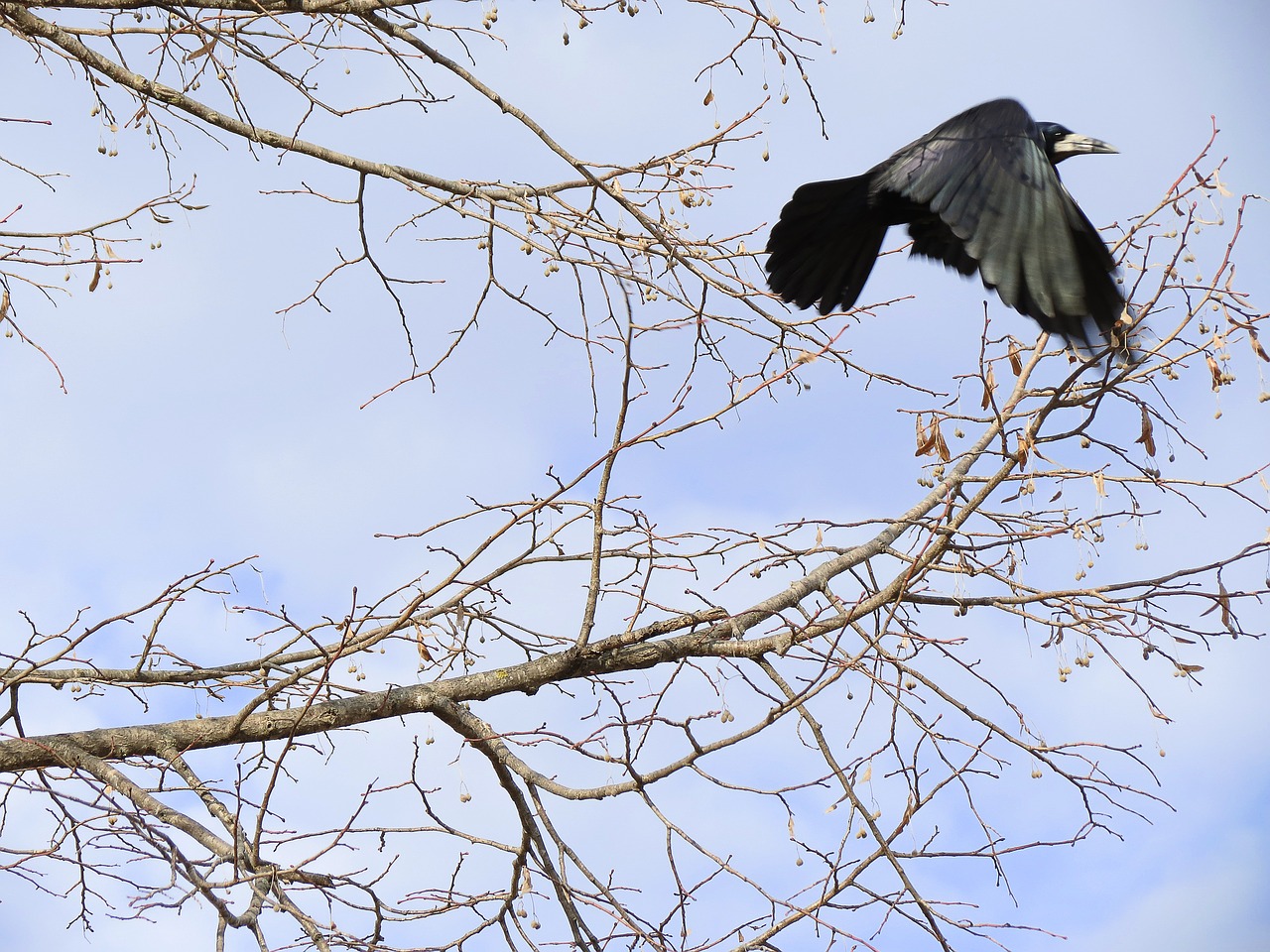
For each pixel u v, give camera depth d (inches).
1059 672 331.9
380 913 318.0
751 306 332.8
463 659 376.2
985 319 311.1
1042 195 234.4
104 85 368.2
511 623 376.2
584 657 353.1
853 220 317.7
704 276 327.0
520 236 317.7
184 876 281.3
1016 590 353.4
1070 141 311.1
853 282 328.2
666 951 322.0
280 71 356.5
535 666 358.6
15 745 327.0
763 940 320.8
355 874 305.3
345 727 352.8
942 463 366.3
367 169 343.3
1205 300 310.5
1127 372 294.0
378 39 349.4
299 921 284.0
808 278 330.3
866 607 329.7
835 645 312.8
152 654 353.4
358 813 288.2
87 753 332.5
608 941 327.0
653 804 324.5
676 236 329.4
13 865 297.9
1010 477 311.1
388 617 351.3
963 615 348.8
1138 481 337.1
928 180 249.4
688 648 362.3
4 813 324.5
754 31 329.4
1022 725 331.3
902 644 341.7
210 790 321.4
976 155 244.5
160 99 356.2
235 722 343.6
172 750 341.4
